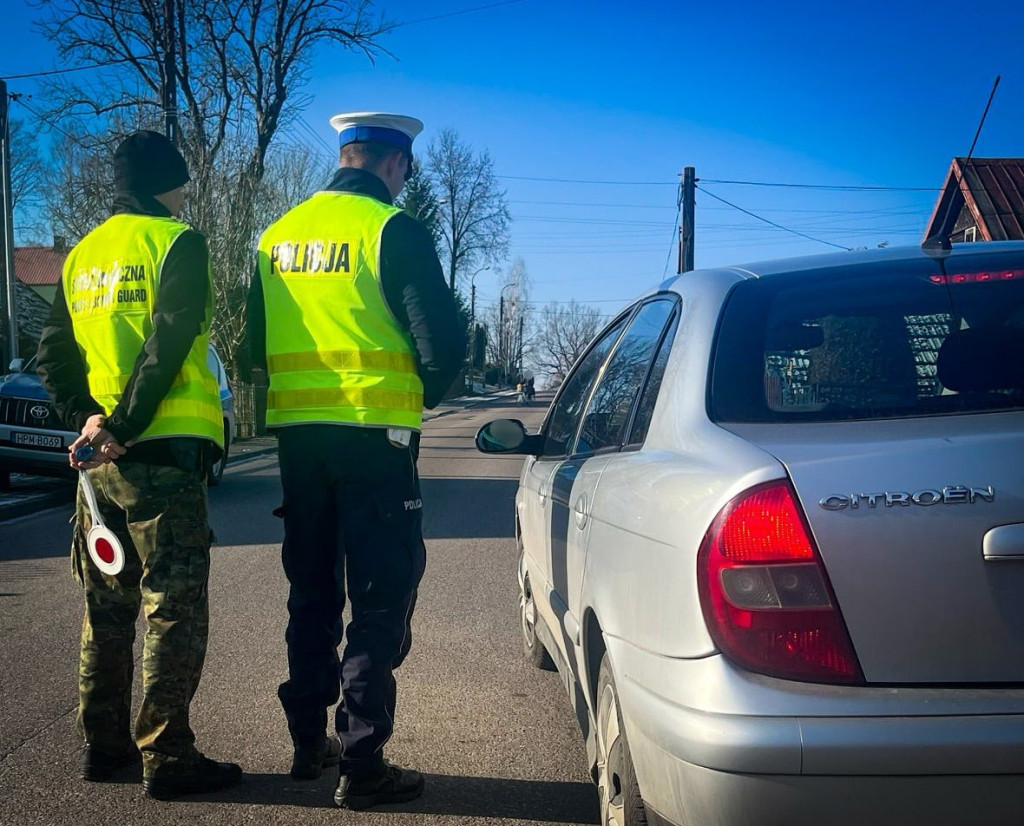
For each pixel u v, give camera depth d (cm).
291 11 2989
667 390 283
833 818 205
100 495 346
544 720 432
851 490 214
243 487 1343
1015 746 202
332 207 348
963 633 210
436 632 573
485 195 6419
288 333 345
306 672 359
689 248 2992
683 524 229
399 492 341
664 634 232
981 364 254
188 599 343
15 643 548
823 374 259
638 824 248
